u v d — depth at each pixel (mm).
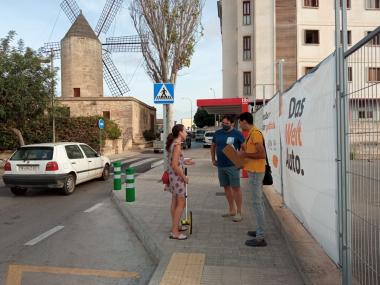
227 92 43062
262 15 39031
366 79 3316
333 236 4477
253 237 6730
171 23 18766
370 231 3350
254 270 5148
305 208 5965
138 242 7133
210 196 10828
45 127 33688
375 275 3277
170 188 6758
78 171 13266
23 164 12195
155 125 56656
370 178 3303
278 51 38781
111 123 37156
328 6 38844
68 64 46531
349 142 3758
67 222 8758
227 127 7988
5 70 20141
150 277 5406
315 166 5203
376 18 38531
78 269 5730
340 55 3934
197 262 5453
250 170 6266
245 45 40625
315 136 5148
